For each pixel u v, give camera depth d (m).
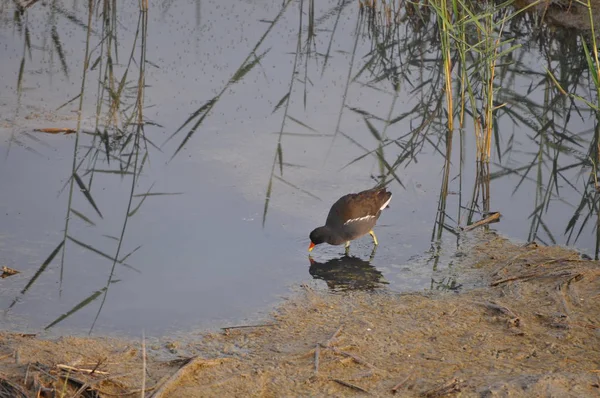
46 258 11.55
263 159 14.99
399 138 16.14
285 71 19.30
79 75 18.53
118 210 13.07
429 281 11.15
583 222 13.04
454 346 9.16
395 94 18.33
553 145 16.06
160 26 21.73
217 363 8.80
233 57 19.95
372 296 10.67
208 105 17.27
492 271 11.35
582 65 19.70
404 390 8.18
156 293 10.76
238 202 13.46
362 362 8.74
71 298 10.54
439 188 14.29
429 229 12.90
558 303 10.07
